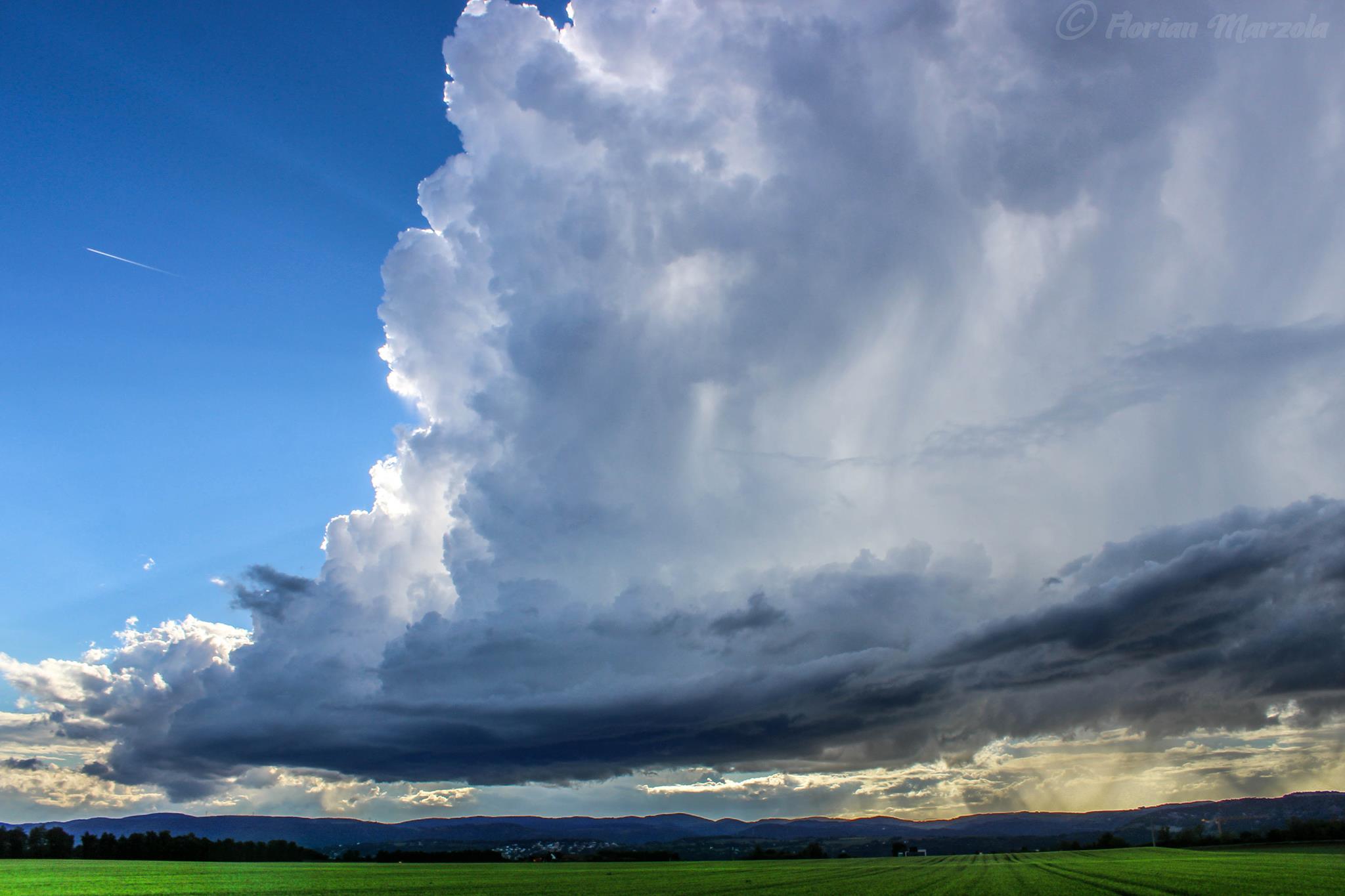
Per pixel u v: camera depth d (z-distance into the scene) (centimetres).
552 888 8569
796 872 12062
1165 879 7562
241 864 14862
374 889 8469
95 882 8900
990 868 11912
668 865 16675
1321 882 6806
